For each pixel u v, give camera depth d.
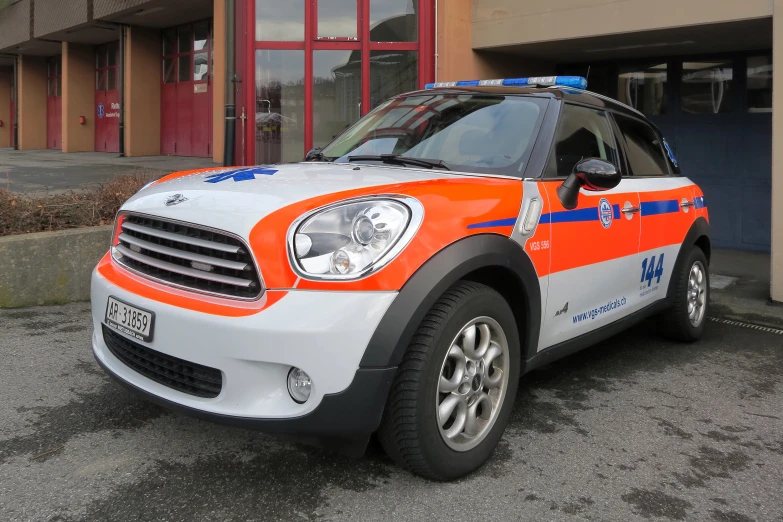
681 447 3.09
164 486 2.58
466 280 2.72
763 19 6.63
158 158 15.73
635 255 3.89
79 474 2.64
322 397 2.28
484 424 2.80
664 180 4.46
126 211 2.93
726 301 6.11
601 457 2.96
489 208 2.76
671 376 4.13
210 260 2.46
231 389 2.35
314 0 9.21
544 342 3.17
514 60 9.41
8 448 2.84
